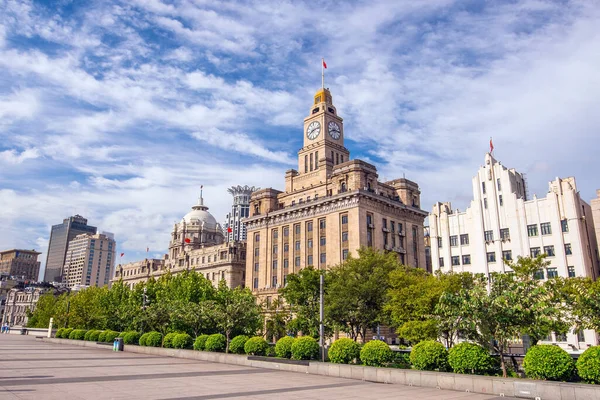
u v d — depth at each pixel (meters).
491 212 73.44
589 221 70.25
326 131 100.00
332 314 48.91
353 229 81.69
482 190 75.50
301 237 90.94
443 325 30.89
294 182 100.81
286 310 63.66
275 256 95.88
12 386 23.41
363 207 82.56
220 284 79.75
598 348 22.56
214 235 159.00
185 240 143.00
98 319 84.31
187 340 49.34
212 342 44.88
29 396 20.47
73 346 64.62
